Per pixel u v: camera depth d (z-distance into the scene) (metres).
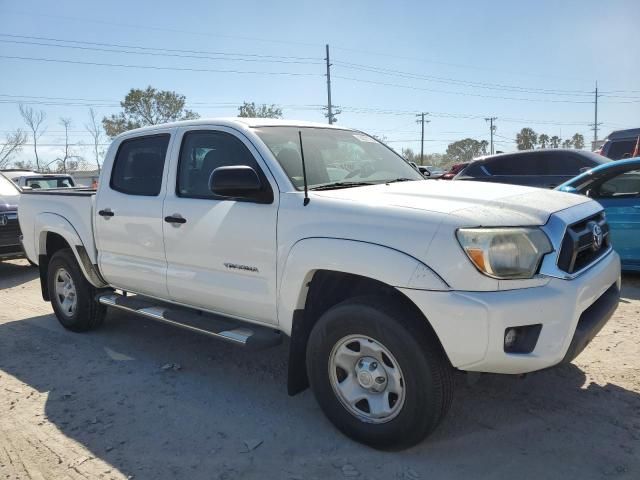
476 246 2.78
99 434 3.51
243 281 3.73
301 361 3.55
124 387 4.25
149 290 4.60
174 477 3.01
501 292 2.77
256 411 3.78
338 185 3.74
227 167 3.47
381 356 3.11
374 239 3.02
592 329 3.05
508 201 3.14
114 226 4.77
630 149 13.26
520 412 3.60
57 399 4.07
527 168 11.27
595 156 10.66
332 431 3.46
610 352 4.52
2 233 8.58
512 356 2.78
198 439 3.41
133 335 5.54
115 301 4.99
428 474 2.95
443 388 2.95
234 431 3.50
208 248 3.91
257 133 3.88
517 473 2.93
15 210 8.77
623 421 3.44
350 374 3.26
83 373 4.57
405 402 2.98
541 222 2.96
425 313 2.83
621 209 6.70
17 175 16.88
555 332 2.82
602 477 2.87
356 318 3.09
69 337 5.56
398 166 4.57
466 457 3.10
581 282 2.98
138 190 4.64
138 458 3.21
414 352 2.91
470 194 3.29
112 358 4.91
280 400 3.95
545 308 2.79
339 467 3.04
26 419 3.75
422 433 3.00
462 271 2.78
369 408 3.19
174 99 58.09
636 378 4.02
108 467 3.12
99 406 3.92
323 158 4.01
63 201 5.48
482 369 2.84
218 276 3.91
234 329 3.90
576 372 4.16
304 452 3.22
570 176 10.70
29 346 5.32
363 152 4.45
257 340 3.64
